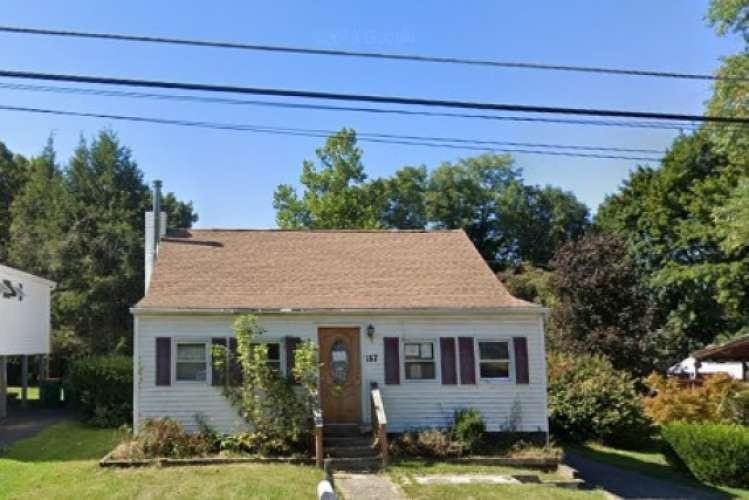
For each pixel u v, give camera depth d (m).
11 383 45.44
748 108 27.48
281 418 19.08
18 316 29.81
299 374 19.22
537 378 20.89
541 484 17.25
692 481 19.41
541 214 64.19
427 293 21.69
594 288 31.77
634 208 46.09
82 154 51.53
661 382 28.14
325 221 41.94
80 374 26.14
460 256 24.36
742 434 19.09
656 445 24.86
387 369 20.56
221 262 22.88
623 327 31.53
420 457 19.06
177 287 21.05
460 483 16.30
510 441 20.42
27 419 27.81
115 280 44.25
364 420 20.33
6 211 55.28
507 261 63.31
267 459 18.28
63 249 44.97
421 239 25.62
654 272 44.56
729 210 29.06
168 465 17.58
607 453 23.33
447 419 20.50
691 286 42.00
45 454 20.00
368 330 20.67
